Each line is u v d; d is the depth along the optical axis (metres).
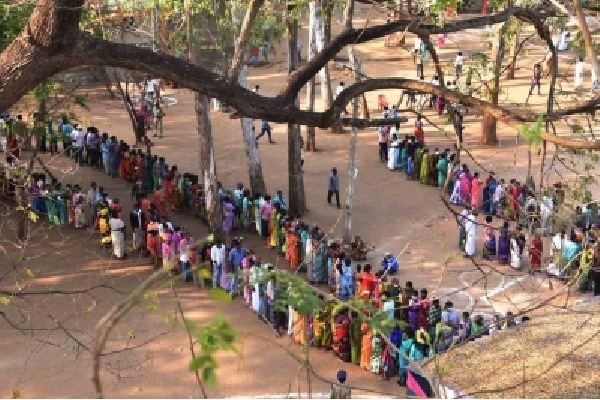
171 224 19.80
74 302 17.00
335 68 34.12
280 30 21.23
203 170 19.97
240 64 7.14
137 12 19.88
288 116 7.13
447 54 35.09
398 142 25.00
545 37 8.54
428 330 14.31
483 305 16.88
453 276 18.41
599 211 16.59
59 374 14.59
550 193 11.20
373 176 24.92
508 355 10.17
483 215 21.55
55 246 19.36
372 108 30.42
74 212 20.84
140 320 16.31
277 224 20.14
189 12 17.98
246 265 17.22
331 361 15.30
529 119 6.58
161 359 15.05
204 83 6.92
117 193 23.64
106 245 19.75
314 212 22.44
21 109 22.86
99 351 3.95
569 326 10.80
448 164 23.08
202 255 17.92
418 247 20.09
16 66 6.50
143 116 26.16
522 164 25.03
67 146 24.94
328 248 18.25
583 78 31.03
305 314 4.99
